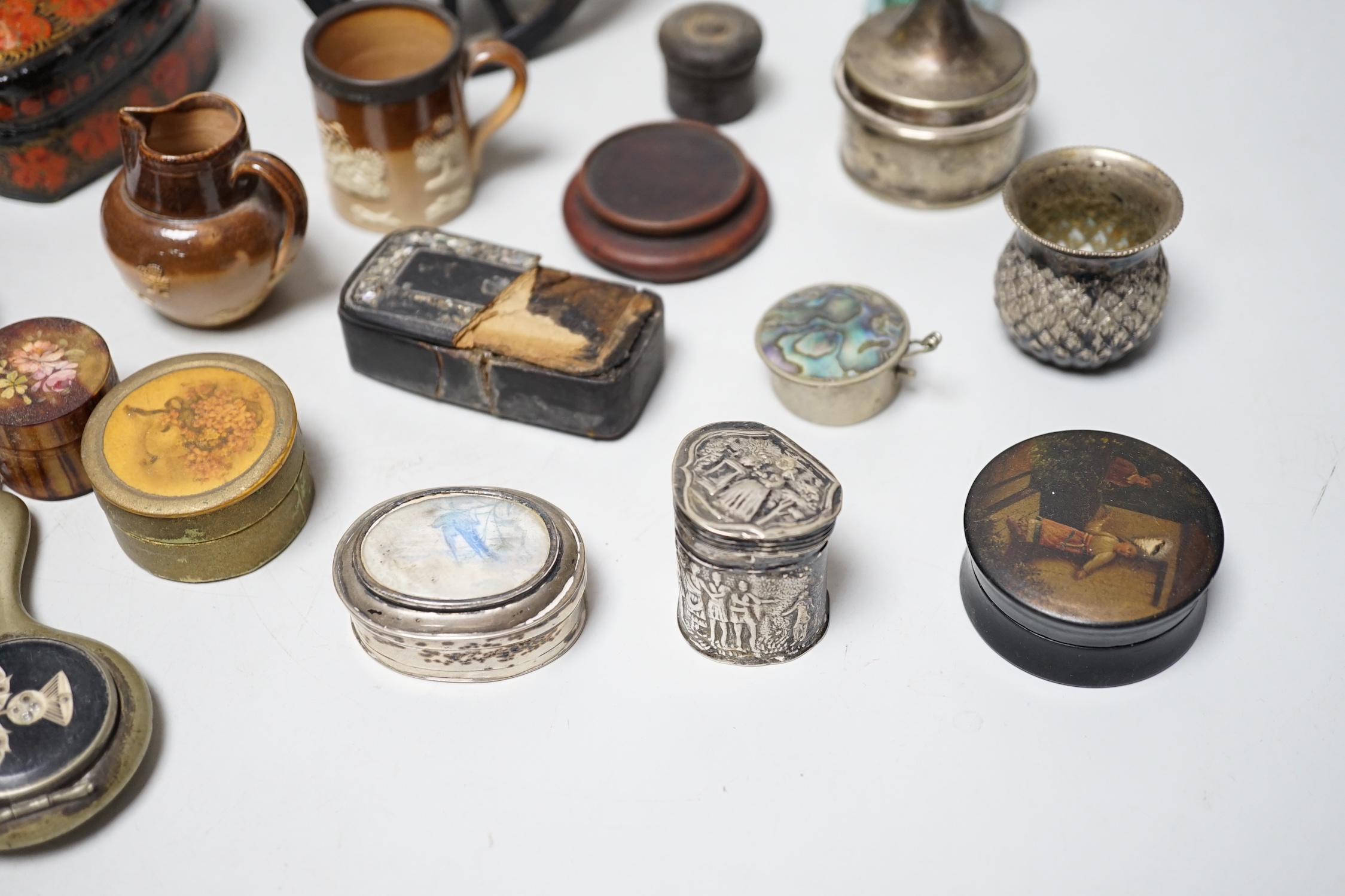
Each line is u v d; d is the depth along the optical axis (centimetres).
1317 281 83
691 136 86
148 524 72
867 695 72
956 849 68
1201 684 71
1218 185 87
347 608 71
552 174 89
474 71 84
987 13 86
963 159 85
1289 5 95
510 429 79
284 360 82
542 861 68
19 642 70
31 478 76
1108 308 77
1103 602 69
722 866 68
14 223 87
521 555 71
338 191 85
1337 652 72
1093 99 91
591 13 97
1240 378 80
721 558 68
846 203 87
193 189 76
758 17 96
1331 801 69
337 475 78
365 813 69
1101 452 73
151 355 82
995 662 72
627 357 77
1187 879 68
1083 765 70
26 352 76
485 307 78
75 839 69
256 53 94
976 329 82
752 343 82
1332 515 76
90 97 86
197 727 71
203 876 68
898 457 78
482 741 71
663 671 72
